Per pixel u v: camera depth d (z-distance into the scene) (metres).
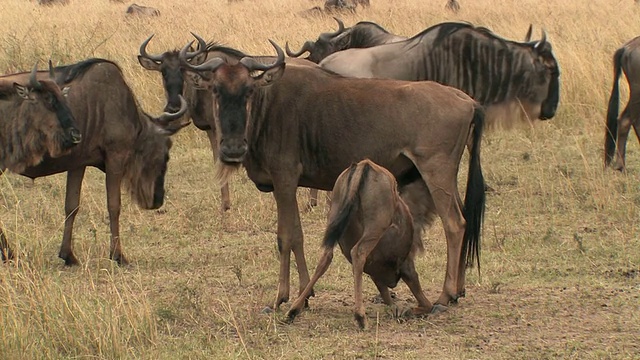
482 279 14.29
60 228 17.61
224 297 13.62
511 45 19.34
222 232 17.67
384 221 11.80
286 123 13.16
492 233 16.97
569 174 20.95
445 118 12.95
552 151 23.08
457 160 13.17
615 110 21.38
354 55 18.95
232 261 15.77
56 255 16.17
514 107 19.59
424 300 12.69
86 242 16.73
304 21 39.22
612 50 28.88
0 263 14.30
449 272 13.01
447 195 13.04
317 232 17.59
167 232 17.62
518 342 11.49
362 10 49.34
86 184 20.98
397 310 12.62
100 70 15.75
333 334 11.80
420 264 15.25
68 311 11.46
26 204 19.30
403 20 40.66
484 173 21.41
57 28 37.00
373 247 11.85
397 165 13.23
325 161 13.26
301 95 13.20
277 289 14.06
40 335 11.20
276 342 11.64
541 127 24.61
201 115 19.67
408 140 13.02
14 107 14.86
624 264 14.92
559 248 15.88
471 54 19.08
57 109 14.59
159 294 13.83
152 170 16.45
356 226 12.06
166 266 15.53
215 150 20.20
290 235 13.20
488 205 18.91
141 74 27.62
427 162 12.98
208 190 20.75
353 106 13.11
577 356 10.96
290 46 31.41
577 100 26.16
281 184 13.23
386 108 13.05
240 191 20.41
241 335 11.86
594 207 18.44
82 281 14.39
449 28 19.05
